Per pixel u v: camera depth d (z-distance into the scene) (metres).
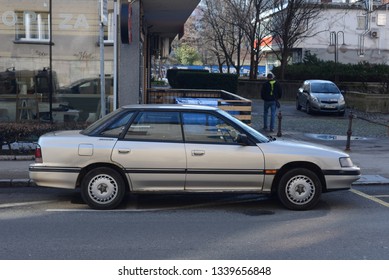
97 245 5.66
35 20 13.38
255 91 33.69
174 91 18.77
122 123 7.35
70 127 11.51
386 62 46.62
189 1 14.20
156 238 5.96
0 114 13.48
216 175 7.23
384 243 5.83
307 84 24.22
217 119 7.39
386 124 18.97
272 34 38.81
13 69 13.43
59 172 7.19
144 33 17.95
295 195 7.43
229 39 39.44
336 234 6.20
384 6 46.53
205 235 6.11
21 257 5.21
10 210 7.32
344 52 46.19
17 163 10.53
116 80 13.23
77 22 13.49
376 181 9.60
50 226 6.45
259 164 7.27
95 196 7.31
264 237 6.04
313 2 34.38
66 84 13.62
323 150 7.52
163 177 7.21
